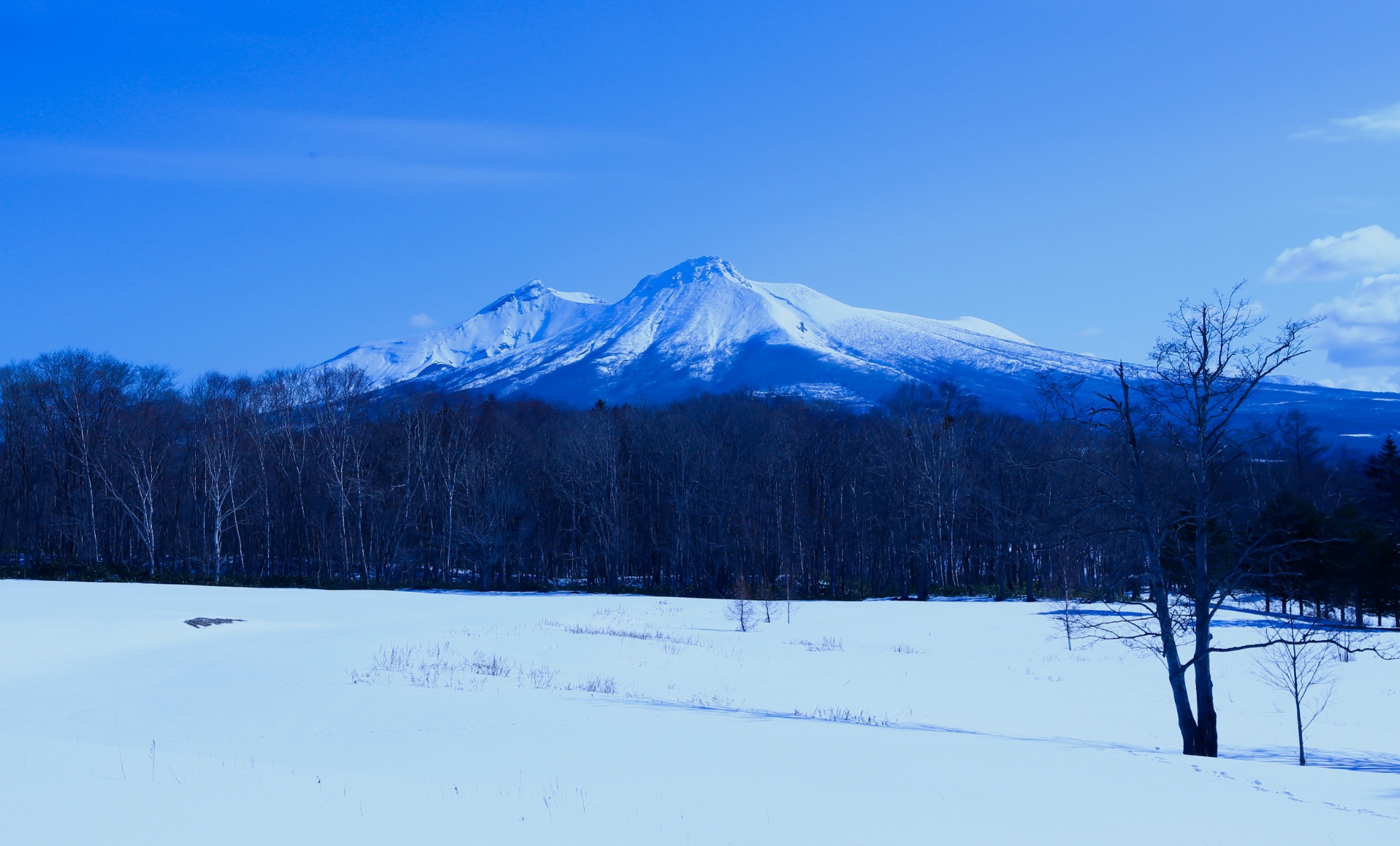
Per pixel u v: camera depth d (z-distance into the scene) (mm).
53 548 71188
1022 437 68000
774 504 74125
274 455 76500
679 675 26188
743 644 36062
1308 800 12523
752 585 66312
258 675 23969
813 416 87750
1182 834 10398
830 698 23234
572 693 21406
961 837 9828
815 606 57375
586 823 9695
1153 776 13750
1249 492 44656
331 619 44938
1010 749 15656
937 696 24500
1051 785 12648
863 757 14312
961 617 50375
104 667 27312
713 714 18375
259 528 77062
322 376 82375
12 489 73875
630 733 15984
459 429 78625
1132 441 20781
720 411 79750
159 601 49125
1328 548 45656
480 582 74312
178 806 9250
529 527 74312
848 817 10469
